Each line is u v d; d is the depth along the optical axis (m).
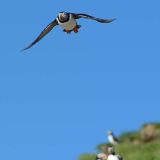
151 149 49.22
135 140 62.78
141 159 45.16
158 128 63.56
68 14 7.37
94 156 51.19
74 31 7.44
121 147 52.41
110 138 56.47
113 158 23.11
